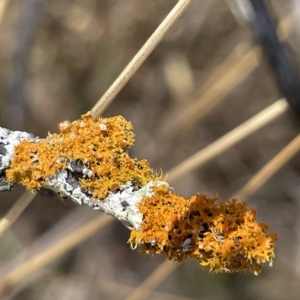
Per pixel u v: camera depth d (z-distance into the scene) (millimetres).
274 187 465
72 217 380
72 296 403
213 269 185
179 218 185
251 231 181
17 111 397
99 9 457
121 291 408
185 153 448
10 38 404
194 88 442
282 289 433
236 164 464
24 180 196
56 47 457
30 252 365
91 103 464
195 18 457
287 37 276
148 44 224
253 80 471
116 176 192
